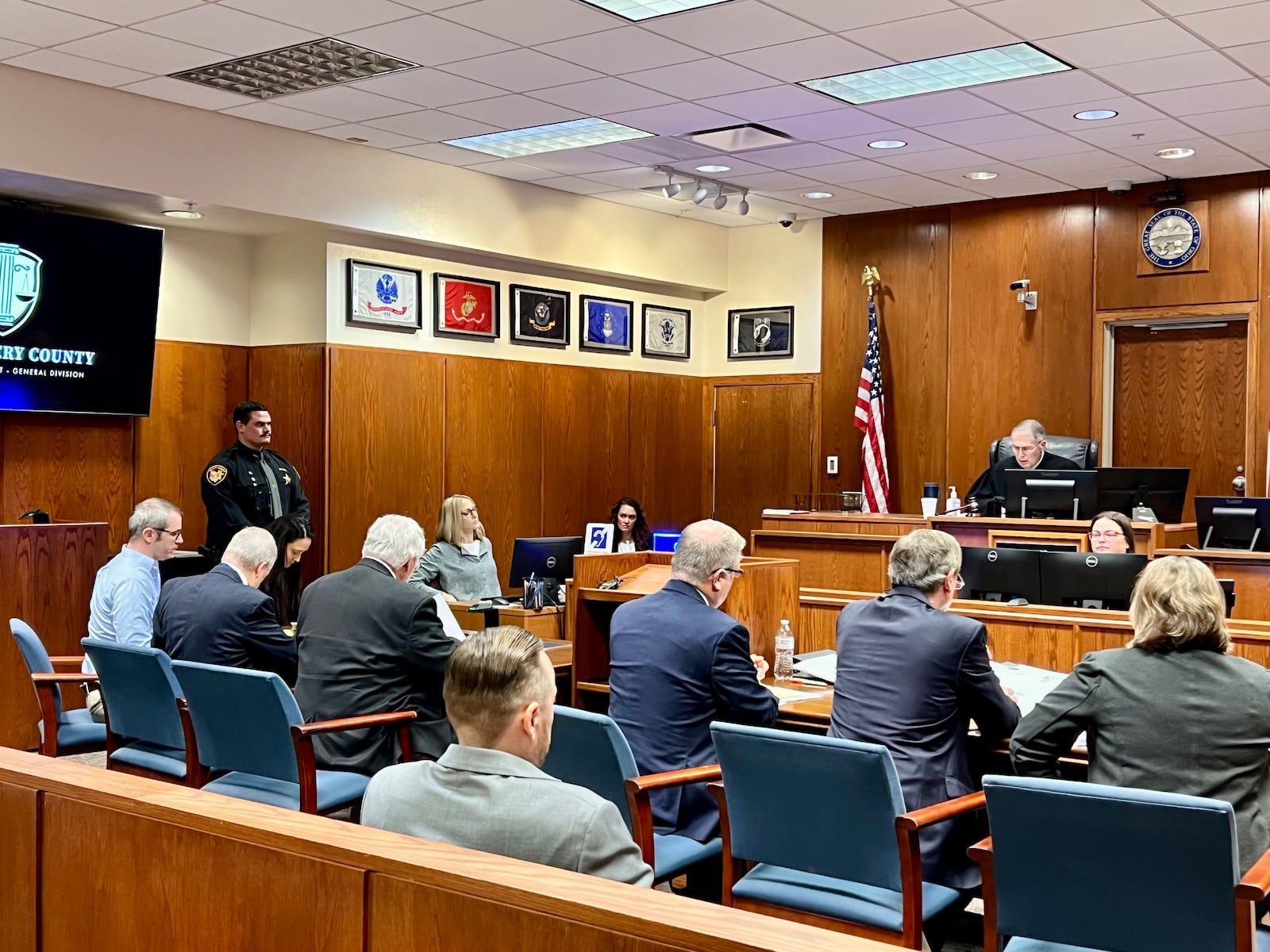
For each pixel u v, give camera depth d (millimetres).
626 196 9664
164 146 6996
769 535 7797
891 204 9945
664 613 3428
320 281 8125
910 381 10078
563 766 3129
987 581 5016
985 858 2445
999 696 3146
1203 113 7234
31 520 7172
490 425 9242
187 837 1979
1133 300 9055
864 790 2658
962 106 7145
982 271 9734
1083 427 9273
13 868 2268
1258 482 8578
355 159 8023
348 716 3754
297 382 8242
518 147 8188
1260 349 8555
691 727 3334
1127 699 2686
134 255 7383
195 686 3617
